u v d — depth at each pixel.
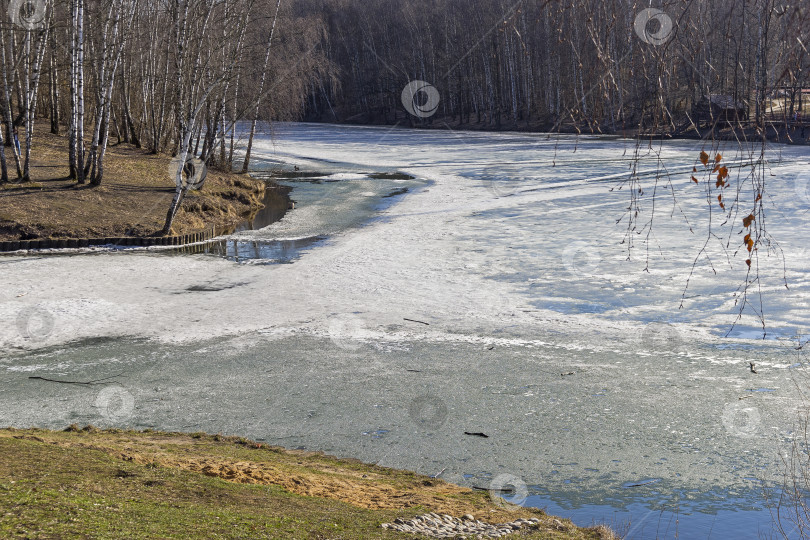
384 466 9.28
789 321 15.68
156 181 35.38
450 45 93.88
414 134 88.12
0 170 31.56
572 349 14.48
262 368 13.61
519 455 9.69
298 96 43.41
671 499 8.34
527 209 34.31
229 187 38.16
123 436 9.69
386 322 16.73
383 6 102.56
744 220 4.32
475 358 14.06
